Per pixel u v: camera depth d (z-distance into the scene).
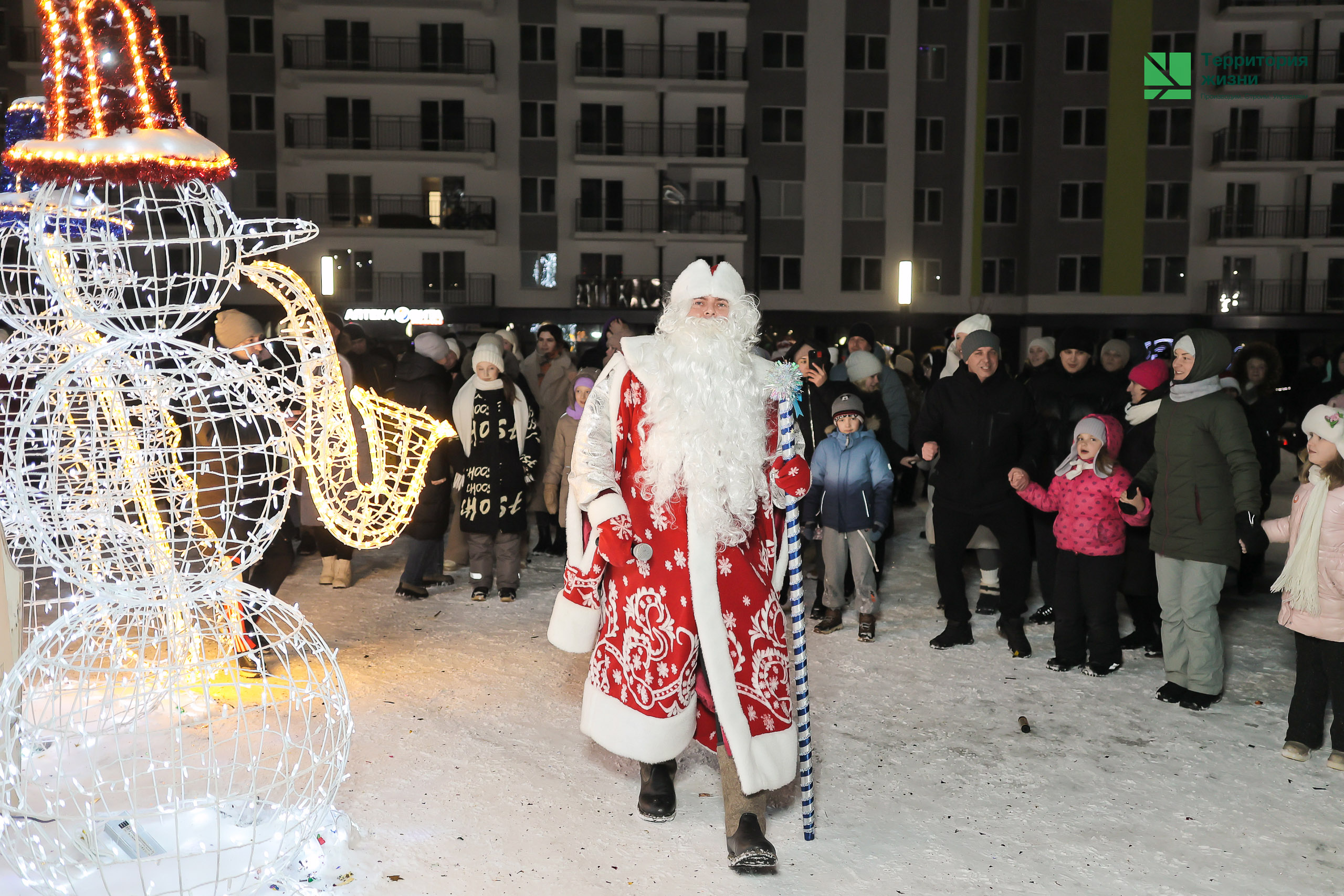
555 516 7.10
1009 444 5.18
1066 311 30.50
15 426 2.91
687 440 2.91
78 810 2.73
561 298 29.84
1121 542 4.87
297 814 2.80
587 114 29.86
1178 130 29.95
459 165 29.28
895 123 30.31
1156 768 3.79
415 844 3.00
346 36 28.75
